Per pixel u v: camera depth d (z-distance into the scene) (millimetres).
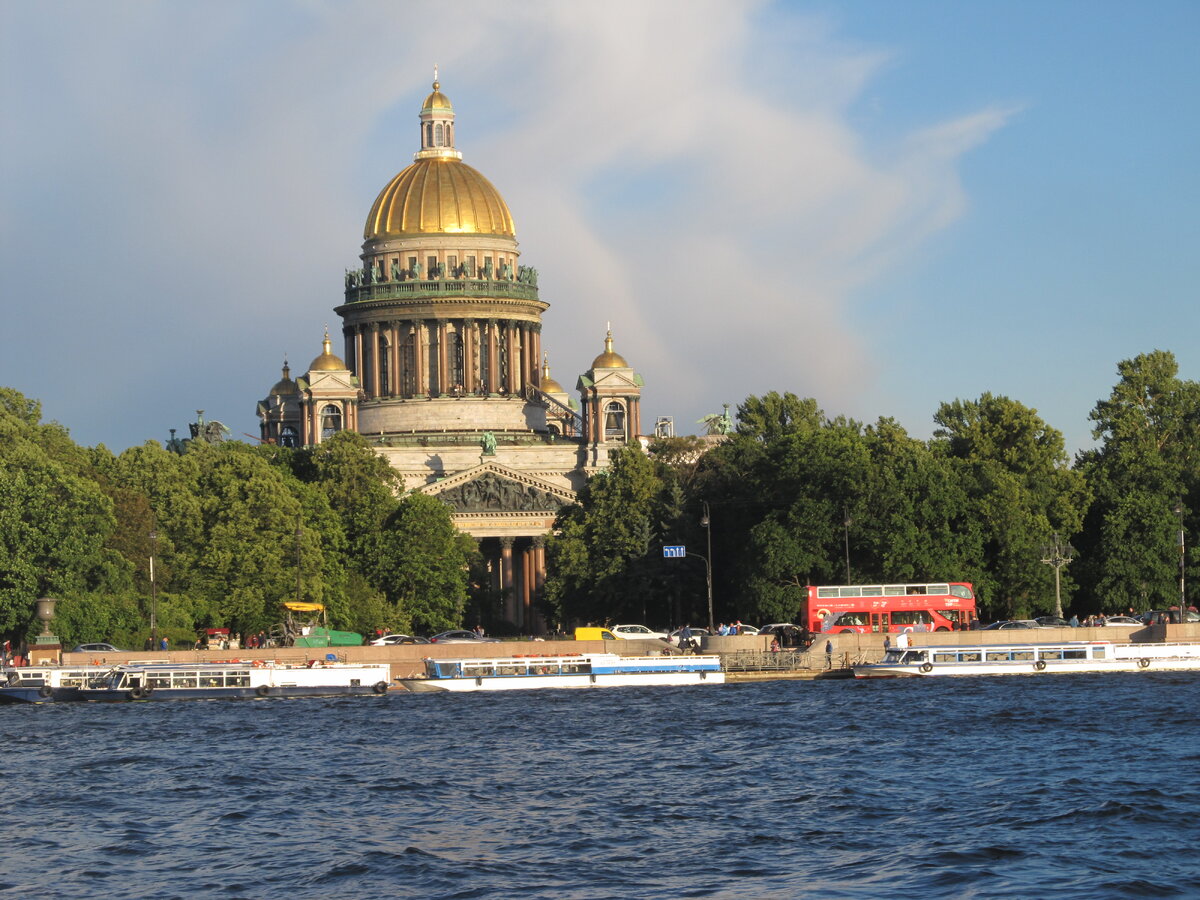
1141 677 188875
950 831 103875
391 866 97625
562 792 120062
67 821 112312
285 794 121000
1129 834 101812
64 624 199375
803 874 94375
